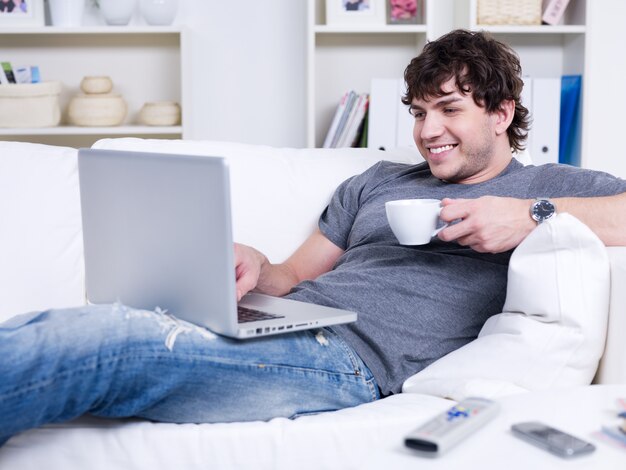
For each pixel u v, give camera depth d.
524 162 1.96
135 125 3.23
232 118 3.36
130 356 1.24
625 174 3.52
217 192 1.22
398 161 2.00
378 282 1.59
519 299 1.41
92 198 1.49
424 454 0.90
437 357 1.54
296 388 1.40
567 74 3.31
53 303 1.76
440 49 1.68
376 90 3.03
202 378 1.31
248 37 3.31
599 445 0.92
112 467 1.28
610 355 1.37
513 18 3.09
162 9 3.10
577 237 1.37
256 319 1.37
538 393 1.09
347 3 3.11
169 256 1.34
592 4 3.07
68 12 3.07
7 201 1.77
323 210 1.92
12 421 1.15
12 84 2.99
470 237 1.46
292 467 1.31
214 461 1.30
